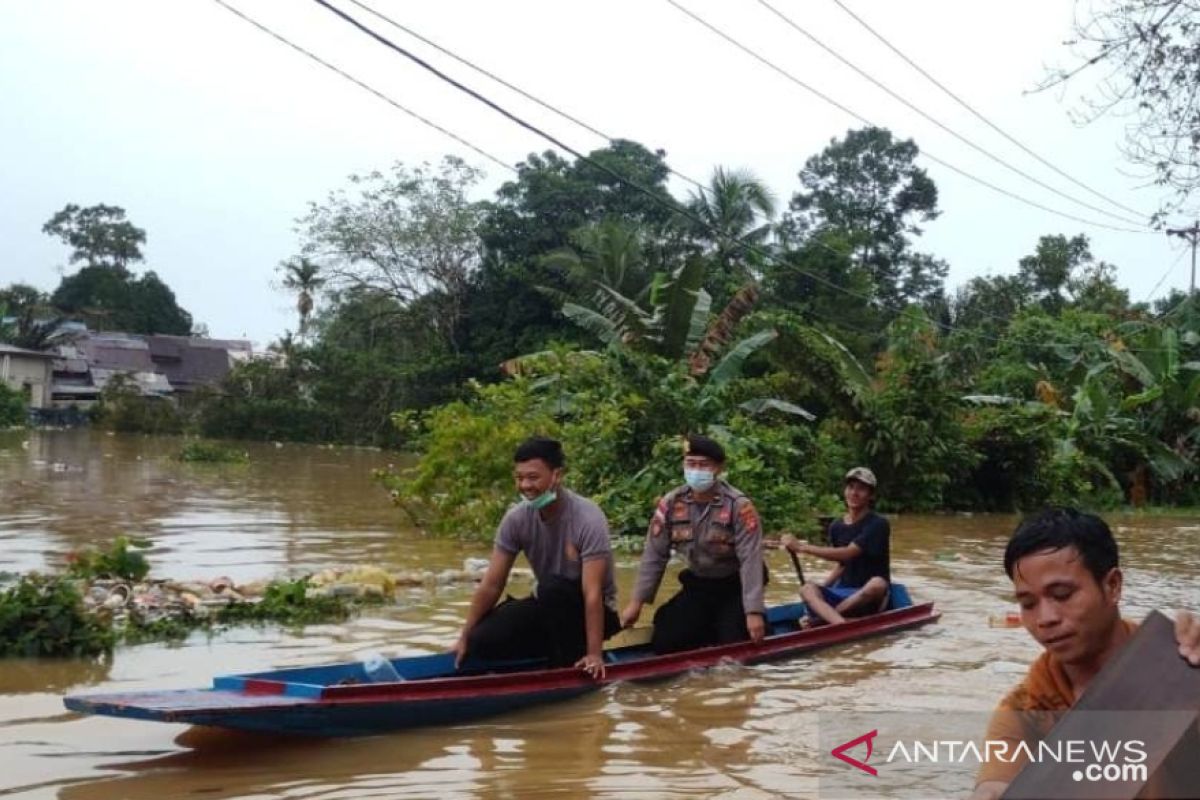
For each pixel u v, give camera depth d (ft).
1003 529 62.95
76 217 274.77
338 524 52.26
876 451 72.74
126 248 273.33
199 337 260.62
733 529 24.84
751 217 131.85
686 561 25.49
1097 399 90.94
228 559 39.37
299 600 29.19
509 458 47.65
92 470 83.20
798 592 35.99
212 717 16.62
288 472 92.22
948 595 36.06
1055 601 8.20
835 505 60.39
